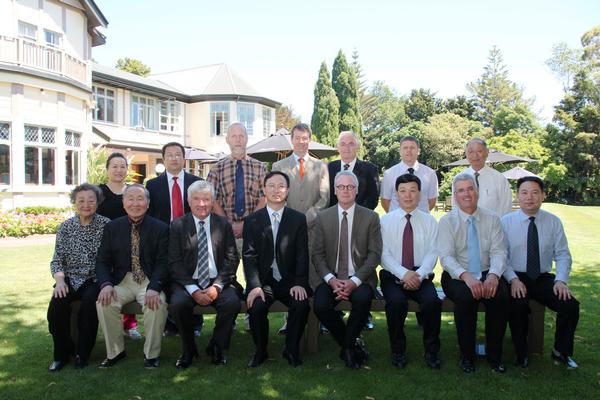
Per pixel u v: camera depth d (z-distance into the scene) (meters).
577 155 28.89
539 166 28.19
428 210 5.01
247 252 3.89
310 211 4.46
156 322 3.52
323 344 4.11
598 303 5.12
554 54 36.56
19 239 10.34
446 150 29.97
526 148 26.84
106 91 20.39
